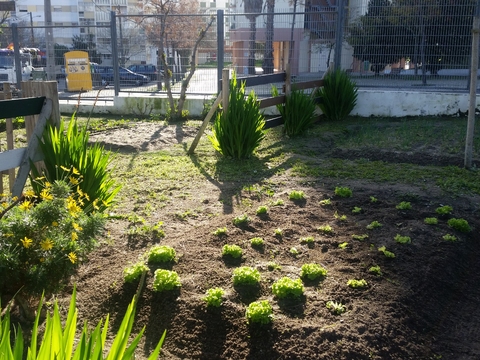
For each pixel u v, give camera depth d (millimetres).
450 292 4105
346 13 12656
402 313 3637
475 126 10414
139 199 6172
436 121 11328
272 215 5402
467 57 11742
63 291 3982
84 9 52125
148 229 5125
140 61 19672
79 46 15164
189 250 4512
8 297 3541
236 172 7348
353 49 12484
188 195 6348
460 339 3562
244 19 14844
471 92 7043
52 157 4590
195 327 3471
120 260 4488
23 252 3410
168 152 8648
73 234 3424
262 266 4238
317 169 7402
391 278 4066
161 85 13820
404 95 12195
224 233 4848
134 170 7453
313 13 12297
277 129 10453
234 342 3330
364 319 3488
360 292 3844
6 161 4441
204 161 7980
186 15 12570
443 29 11688
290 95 9742
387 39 12172
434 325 3672
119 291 3883
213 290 3674
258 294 3826
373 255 4387
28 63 19328
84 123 11734
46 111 4648
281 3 25656
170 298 3732
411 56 12148
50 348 1953
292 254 4535
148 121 12227
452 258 4465
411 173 7102
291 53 14578
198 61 13680
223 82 7891
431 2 11727
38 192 4500
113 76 13688
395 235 4832
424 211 5453
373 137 9625
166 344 3391
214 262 4309
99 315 3725
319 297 3734
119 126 11320
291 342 3246
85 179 4637
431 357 3340
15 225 3389
